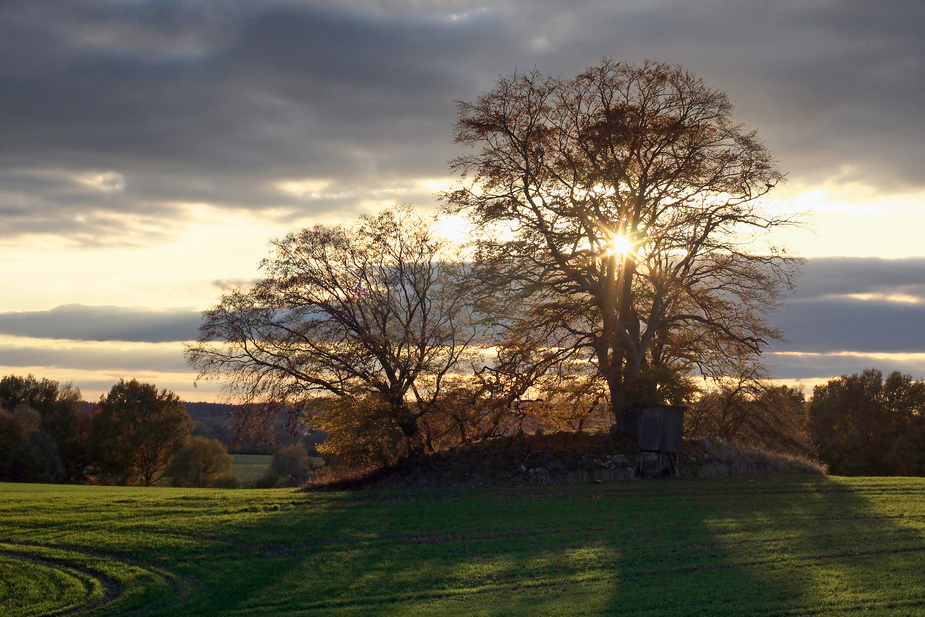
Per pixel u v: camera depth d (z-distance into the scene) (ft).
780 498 79.71
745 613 41.06
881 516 67.82
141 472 261.03
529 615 43.19
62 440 256.93
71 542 65.92
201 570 57.93
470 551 60.29
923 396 214.90
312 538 66.54
